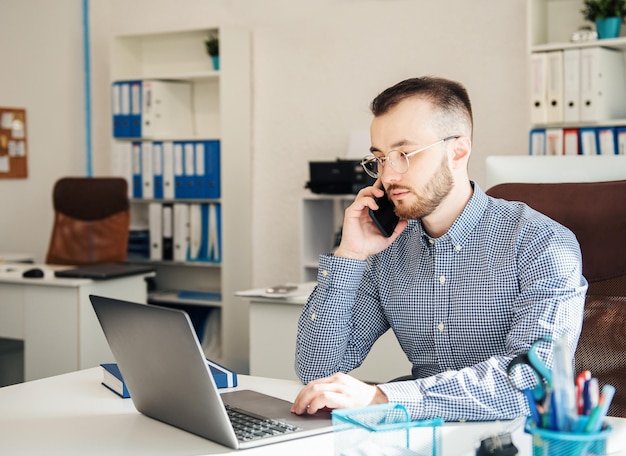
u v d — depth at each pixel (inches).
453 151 64.4
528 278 63.6
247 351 210.5
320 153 199.6
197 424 55.2
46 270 164.1
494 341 66.2
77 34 224.4
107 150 231.3
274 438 53.6
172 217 208.7
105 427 58.6
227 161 201.9
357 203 67.9
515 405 57.0
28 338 153.8
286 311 120.8
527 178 84.2
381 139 64.1
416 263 70.0
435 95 63.5
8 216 208.7
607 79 154.0
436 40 182.7
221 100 199.9
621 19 154.9
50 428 58.5
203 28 201.8
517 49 173.8
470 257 67.2
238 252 206.5
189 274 219.9
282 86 203.8
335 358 69.6
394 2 187.0
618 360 69.0
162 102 209.6
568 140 155.5
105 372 70.7
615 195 74.6
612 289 72.1
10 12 207.8
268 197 207.9
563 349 39.4
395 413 46.8
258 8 206.1
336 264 68.5
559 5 166.9
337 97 196.4
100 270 156.6
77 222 184.9
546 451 39.1
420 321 69.4
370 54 191.2
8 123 207.3
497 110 176.7
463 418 57.1
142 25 224.1
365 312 72.7
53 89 219.0
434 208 64.1
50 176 219.1
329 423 56.4
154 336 54.6
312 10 198.1
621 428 54.3
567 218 75.3
